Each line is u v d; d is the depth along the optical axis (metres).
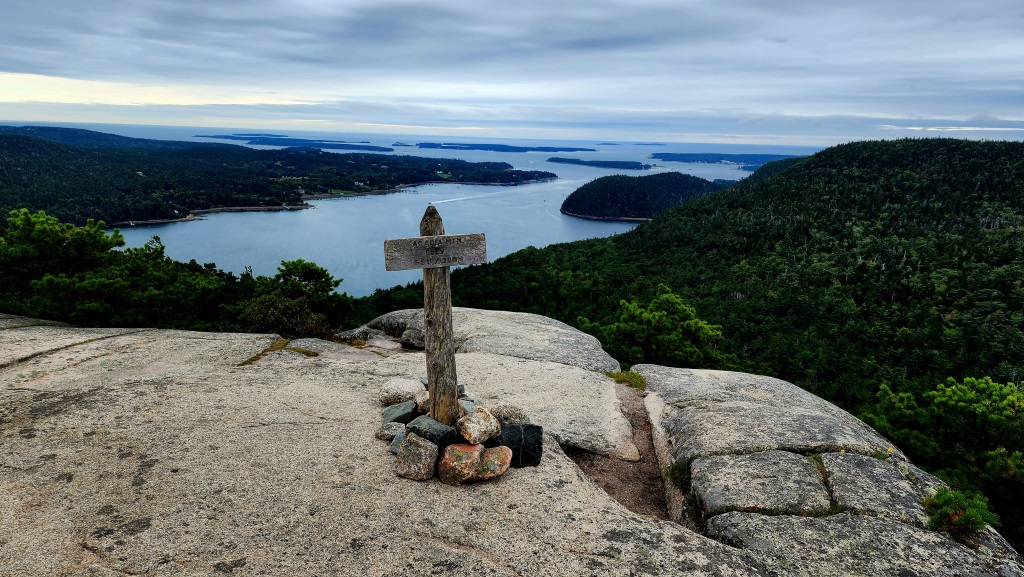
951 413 17.67
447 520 5.32
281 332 19.47
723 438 7.57
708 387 10.98
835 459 7.01
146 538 4.71
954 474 14.73
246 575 4.34
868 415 18.05
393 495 5.68
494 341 13.88
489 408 7.48
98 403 7.71
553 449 7.42
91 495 5.33
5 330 12.64
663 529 5.54
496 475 6.14
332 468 6.13
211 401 7.99
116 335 12.52
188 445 6.47
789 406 9.44
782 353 57.94
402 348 15.38
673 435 8.42
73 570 4.28
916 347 60.53
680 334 30.08
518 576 4.60
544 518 5.52
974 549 5.45
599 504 5.98
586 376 11.49
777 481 6.44
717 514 6.07
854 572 4.99
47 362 10.12
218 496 5.41
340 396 8.66
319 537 4.88
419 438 6.14
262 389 8.74
